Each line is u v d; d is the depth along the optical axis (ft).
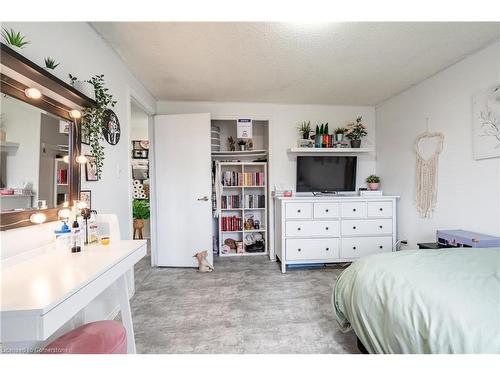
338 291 5.42
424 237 9.37
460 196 7.88
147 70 8.46
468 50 7.26
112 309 6.69
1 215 3.50
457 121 7.97
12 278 3.23
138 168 16.78
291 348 5.38
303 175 11.85
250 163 12.35
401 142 10.64
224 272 10.29
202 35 6.46
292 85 9.93
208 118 10.87
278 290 8.41
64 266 3.68
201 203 10.94
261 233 13.16
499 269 4.06
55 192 4.51
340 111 12.45
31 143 3.99
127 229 7.88
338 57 7.70
